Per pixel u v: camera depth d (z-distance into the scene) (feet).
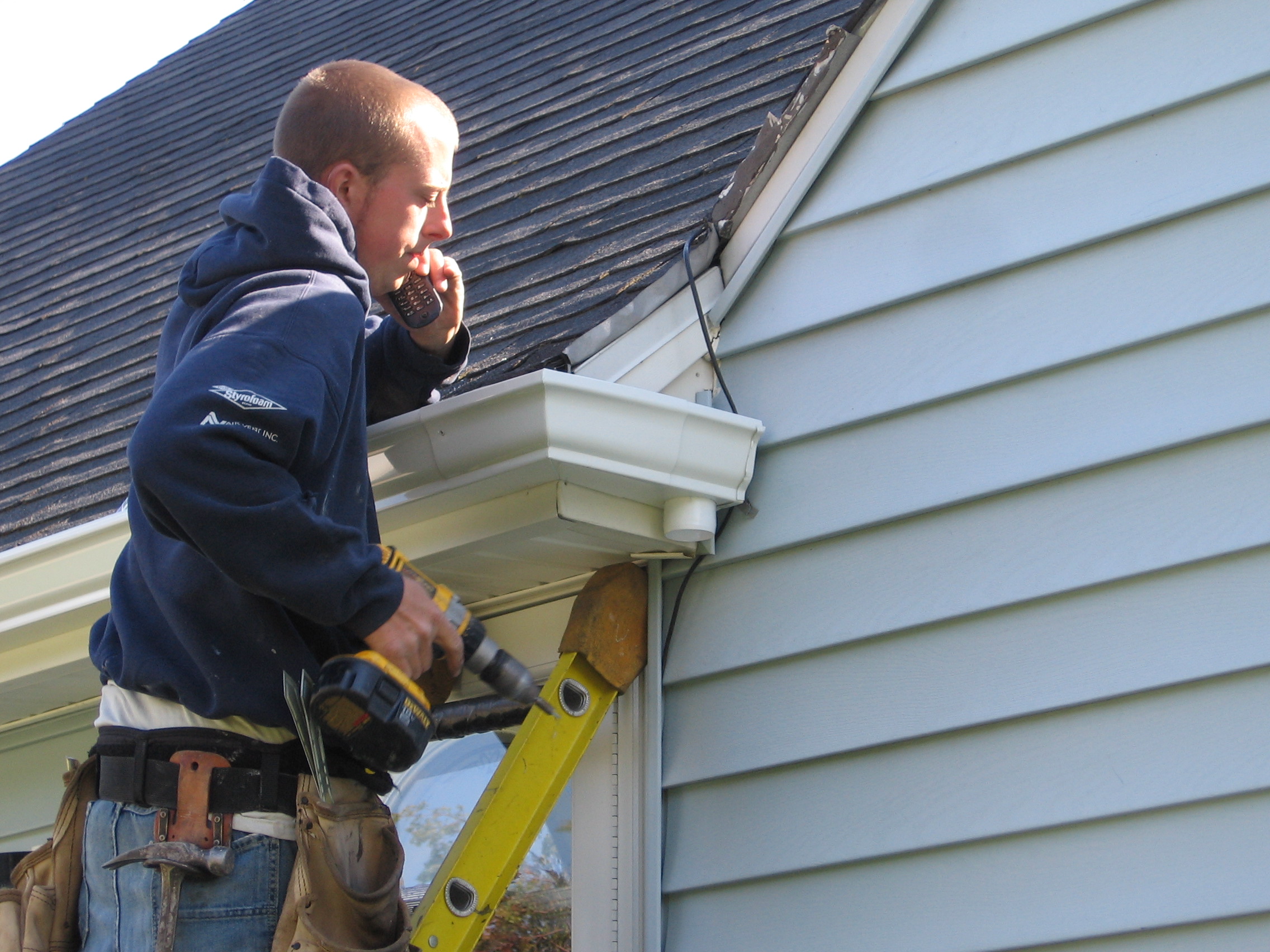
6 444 17.46
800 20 16.26
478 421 10.07
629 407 10.18
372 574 7.55
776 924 10.54
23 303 23.06
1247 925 9.19
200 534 6.95
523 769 10.61
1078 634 10.08
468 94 20.93
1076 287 10.69
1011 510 10.52
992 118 11.30
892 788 10.39
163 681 8.10
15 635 13.14
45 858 8.41
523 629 12.40
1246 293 10.14
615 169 14.90
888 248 11.45
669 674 11.38
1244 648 9.58
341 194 9.14
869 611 10.74
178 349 8.34
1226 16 10.67
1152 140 10.70
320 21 30.81
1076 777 9.83
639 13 20.53
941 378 10.94
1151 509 10.08
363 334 8.45
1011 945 9.70
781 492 11.28
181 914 7.61
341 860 7.80
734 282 11.87
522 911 12.01
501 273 13.80
